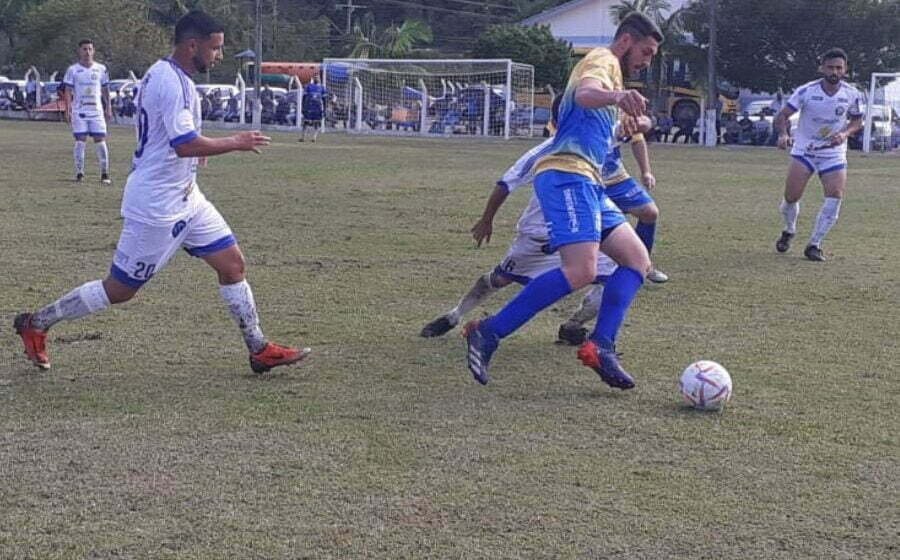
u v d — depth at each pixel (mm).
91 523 4867
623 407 6742
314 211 16766
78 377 7172
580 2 67750
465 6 88500
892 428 6395
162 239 6918
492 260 12359
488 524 4914
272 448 5859
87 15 61375
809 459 5840
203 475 5457
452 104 48375
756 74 55188
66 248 12398
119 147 30828
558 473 5562
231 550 4609
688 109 52312
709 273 11805
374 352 8016
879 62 53750
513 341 8453
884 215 18094
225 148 6711
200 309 9281
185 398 6754
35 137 34562
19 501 5098
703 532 4875
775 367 7793
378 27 88625
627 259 7098
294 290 10352
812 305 10125
